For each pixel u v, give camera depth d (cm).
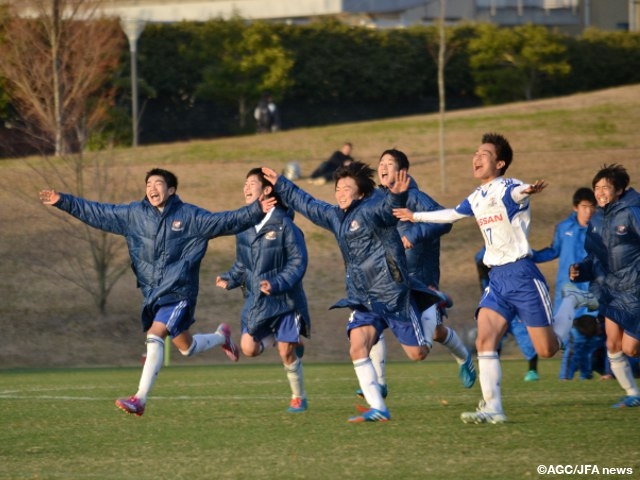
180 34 13550
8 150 10981
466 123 12288
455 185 9912
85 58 9475
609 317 3153
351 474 2105
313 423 2897
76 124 9544
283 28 14188
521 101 14625
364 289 2861
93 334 7025
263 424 2902
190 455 2381
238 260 3400
